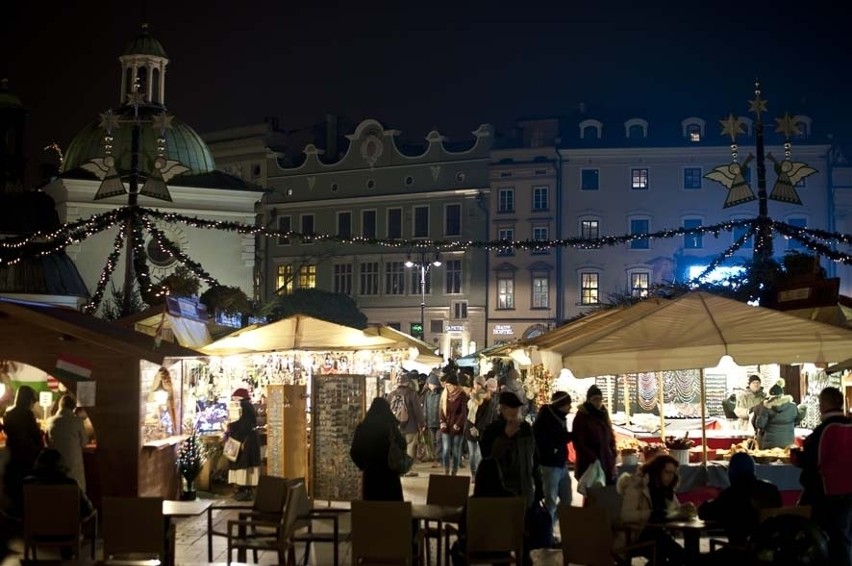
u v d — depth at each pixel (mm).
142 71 51094
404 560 9727
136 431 14844
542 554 11625
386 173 78688
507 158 73875
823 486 11148
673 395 23125
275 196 82875
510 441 11547
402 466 11953
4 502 13477
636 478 11164
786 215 70250
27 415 13641
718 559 10328
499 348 27016
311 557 13203
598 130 73875
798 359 12430
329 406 17594
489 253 73812
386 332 21281
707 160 71438
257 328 20219
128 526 10180
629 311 15586
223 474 19453
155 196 27219
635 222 71875
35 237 27875
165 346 16656
